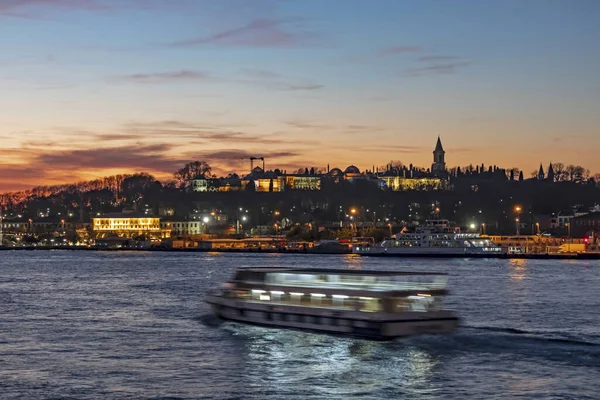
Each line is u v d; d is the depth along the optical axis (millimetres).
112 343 121125
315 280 124000
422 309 114562
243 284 132375
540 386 93750
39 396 90875
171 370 102750
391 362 104625
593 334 127500
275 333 123812
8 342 122812
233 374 100375
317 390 93062
